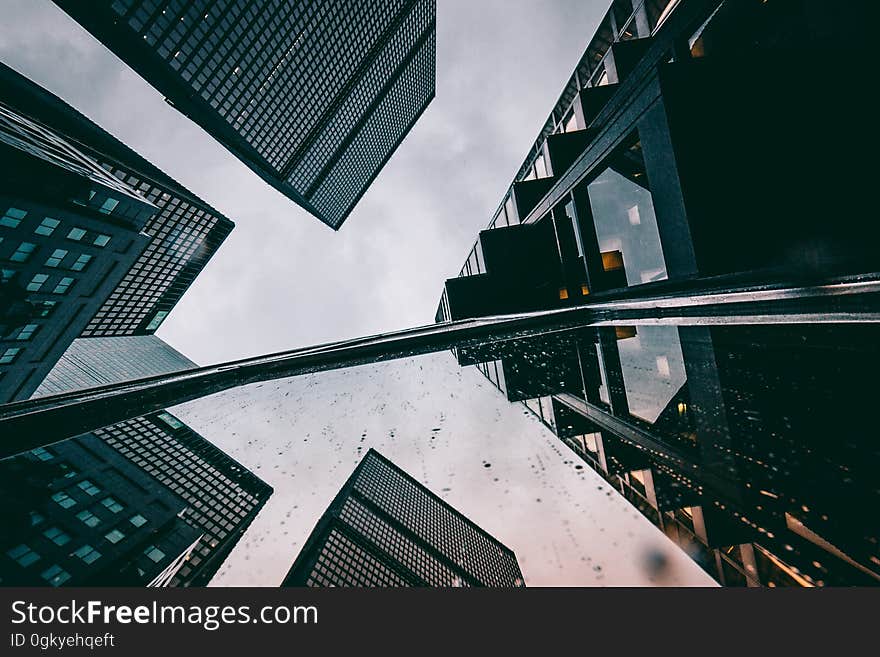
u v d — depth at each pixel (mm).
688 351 3629
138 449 4031
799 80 6023
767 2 6309
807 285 3617
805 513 1533
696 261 5980
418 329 8695
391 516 50844
